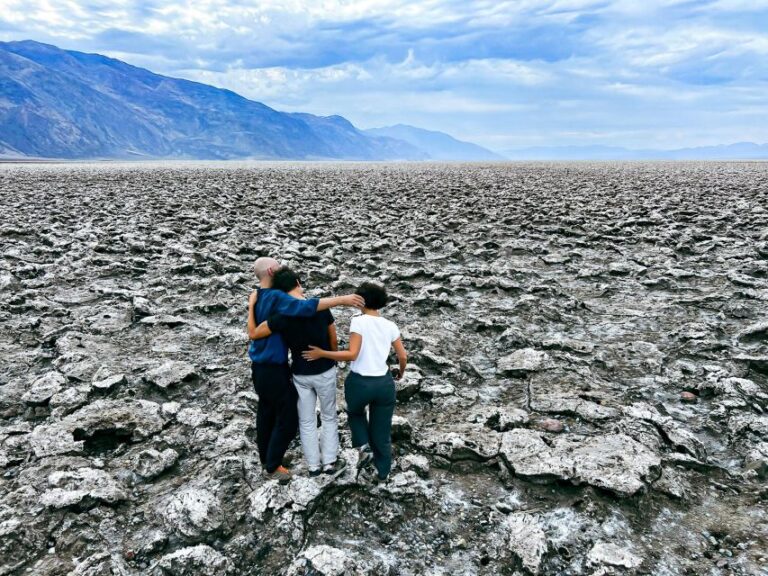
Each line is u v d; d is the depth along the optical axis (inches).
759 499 178.2
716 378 259.0
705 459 203.3
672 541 159.3
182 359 298.8
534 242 619.2
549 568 149.6
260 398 184.7
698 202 950.4
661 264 502.3
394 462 199.0
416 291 429.4
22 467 196.9
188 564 147.6
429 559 155.9
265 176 1942.7
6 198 1043.3
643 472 182.4
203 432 219.9
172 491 184.9
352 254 567.8
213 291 422.3
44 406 242.4
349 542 162.6
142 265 503.8
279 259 526.6
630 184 1408.7
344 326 357.1
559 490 182.9
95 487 179.0
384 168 3073.3
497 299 408.5
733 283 428.8
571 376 270.4
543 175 1956.2
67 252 550.6
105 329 339.6
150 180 1651.1
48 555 155.4
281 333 178.1
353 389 178.2
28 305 374.3
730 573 145.0
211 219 787.4
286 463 200.2
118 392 255.1
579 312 381.4
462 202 1003.9
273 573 149.6
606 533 162.2
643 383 266.7
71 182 1541.6
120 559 151.3
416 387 255.6
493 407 241.1
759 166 2719.0
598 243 609.0
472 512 174.7
